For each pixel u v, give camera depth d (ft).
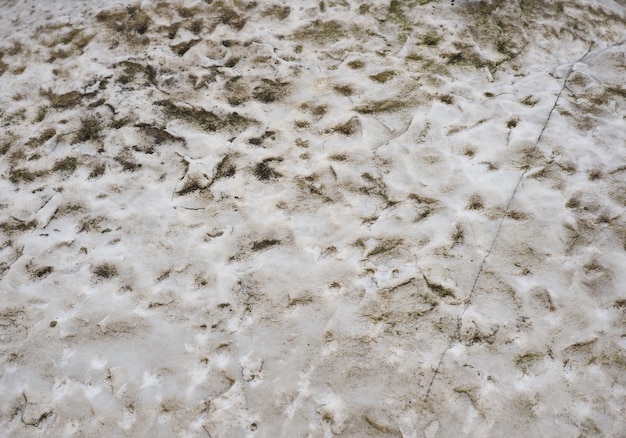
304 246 6.97
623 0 10.48
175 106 8.75
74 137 8.52
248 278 6.72
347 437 5.53
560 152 7.57
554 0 10.02
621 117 8.04
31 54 10.02
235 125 8.39
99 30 10.16
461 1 9.87
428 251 6.75
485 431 5.46
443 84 8.61
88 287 6.79
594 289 6.26
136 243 7.16
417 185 7.41
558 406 5.54
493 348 5.93
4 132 8.77
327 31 9.68
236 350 6.15
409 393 5.73
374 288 6.51
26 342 6.38
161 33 9.96
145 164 8.04
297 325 6.30
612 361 5.76
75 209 7.61
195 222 7.31
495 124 7.99
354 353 6.04
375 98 8.52
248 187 7.63
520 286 6.34
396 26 9.62
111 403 5.88
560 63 8.96
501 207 7.05
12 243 7.34
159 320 6.45
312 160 7.86
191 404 5.83
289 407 5.74
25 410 5.89
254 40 9.62
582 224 6.81
